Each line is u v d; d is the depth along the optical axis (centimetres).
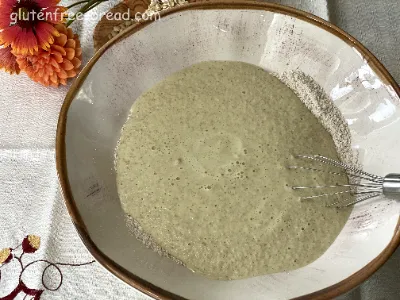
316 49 32
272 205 30
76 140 29
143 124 32
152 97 33
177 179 31
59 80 34
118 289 29
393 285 30
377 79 30
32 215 31
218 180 30
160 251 29
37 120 34
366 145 30
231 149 31
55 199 31
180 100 33
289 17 31
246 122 32
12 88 35
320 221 29
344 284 24
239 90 33
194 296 25
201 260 28
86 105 30
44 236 30
